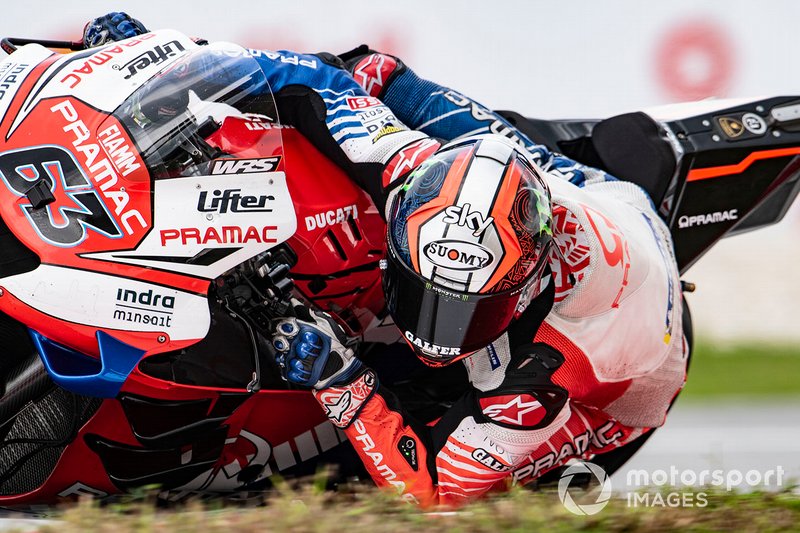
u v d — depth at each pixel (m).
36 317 10.48
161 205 10.80
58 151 10.84
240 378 11.45
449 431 12.01
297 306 11.48
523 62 27.27
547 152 14.98
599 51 27.44
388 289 11.50
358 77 14.34
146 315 10.66
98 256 10.57
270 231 11.16
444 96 14.80
